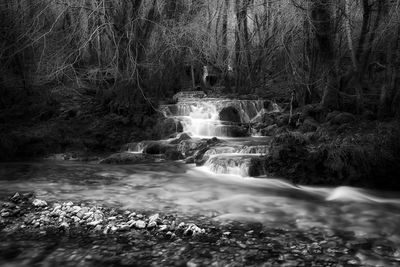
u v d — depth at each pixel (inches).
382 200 304.2
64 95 717.9
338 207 275.3
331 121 443.2
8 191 306.8
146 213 249.8
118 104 633.6
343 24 551.8
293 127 534.6
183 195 304.3
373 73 604.1
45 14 617.3
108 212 248.7
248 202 284.2
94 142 565.0
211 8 772.6
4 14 610.9
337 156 354.6
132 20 600.4
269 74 885.8
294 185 353.4
